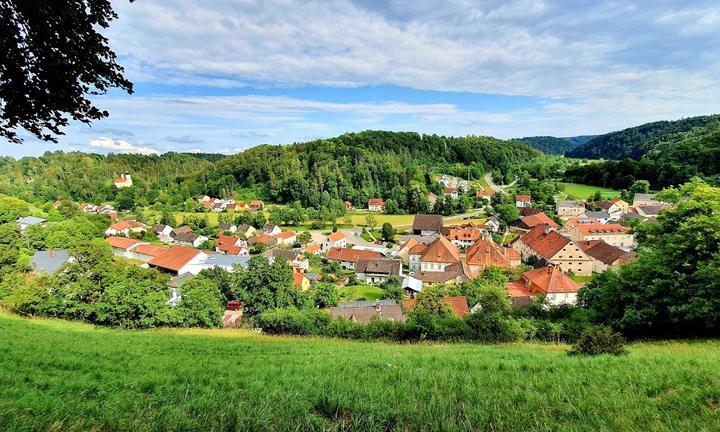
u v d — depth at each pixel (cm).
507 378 1053
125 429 666
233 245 9700
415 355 1570
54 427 642
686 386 892
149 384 1020
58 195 15950
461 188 17288
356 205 16275
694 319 2461
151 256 8119
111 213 13762
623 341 1678
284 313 3206
